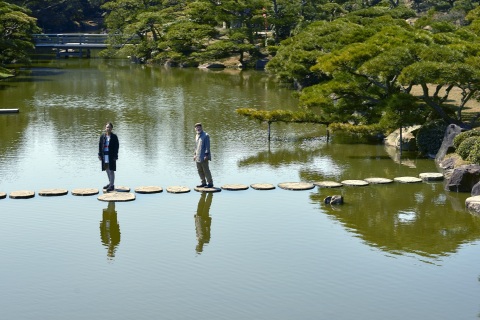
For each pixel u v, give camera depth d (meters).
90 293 20.22
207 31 94.88
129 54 100.44
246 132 43.34
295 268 21.95
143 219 26.23
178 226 25.52
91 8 150.25
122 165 34.19
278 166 34.53
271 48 89.00
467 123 38.88
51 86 66.56
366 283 20.95
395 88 39.31
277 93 62.38
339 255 22.98
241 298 19.98
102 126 44.88
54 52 110.69
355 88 38.66
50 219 26.11
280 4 101.31
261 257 22.80
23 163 34.41
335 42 55.91
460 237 24.67
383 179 31.77
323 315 19.06
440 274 21.58
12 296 20.00
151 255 22.89
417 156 36.94
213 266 22.06
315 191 30.17
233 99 58.16
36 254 22.86
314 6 102.56
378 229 25.41
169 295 20.14
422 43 39.69
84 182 30.92
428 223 26.16
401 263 22.36
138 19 101.69
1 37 80.12
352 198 29.17
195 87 67.19
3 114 49.66
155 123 46.22
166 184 30.75
